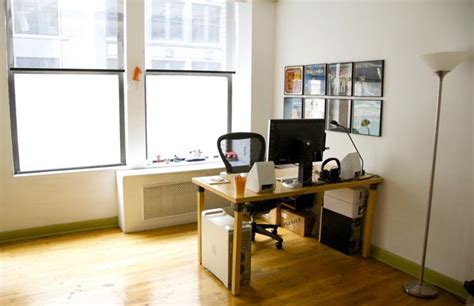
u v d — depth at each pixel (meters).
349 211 3.64
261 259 3.59
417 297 2.98
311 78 4.29
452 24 2.93
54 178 4.03
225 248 3.02
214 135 5.06
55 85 4.06
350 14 3.78
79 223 4.21
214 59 4.90
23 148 4.00
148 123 4.64
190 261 3.52
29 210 3.96
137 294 2.95
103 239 4.00
